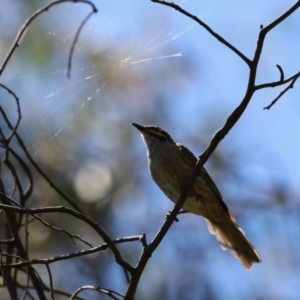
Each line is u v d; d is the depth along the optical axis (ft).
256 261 34.86
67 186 44.65
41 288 27.50
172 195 36.73
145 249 26.07
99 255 43.80
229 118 26.45
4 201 28.94
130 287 25.53
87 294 42.32
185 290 42.73
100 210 45.37
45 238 43.32
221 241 35.88
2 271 26.11
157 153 36.88
